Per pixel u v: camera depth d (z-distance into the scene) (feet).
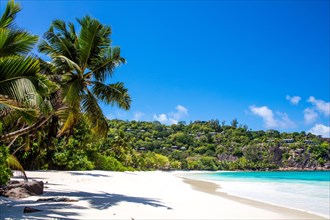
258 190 94.53
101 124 53.57
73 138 139.95
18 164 49.93
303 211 52.34
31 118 29.27
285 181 152.35
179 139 540.52
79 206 39.73
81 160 152.35
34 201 41.34
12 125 55.21
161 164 357.41
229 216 42.91
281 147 507.71
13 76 26.76
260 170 472.44
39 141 94.32
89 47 49.98
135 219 34.45
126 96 54.75
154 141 509.76
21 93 26.23
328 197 75.25
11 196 43.01
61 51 51.19
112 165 195.62
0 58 27.37
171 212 42.04
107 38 52.49
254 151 497.87
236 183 131.54
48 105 43.04
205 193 79.15
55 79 49.60
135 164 277.85
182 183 122.42
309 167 486.79
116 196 56.39
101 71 52.95
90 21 49.93
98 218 32.63
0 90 26.58
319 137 577.43
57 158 138.51
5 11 29.25
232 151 506.48
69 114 49.52
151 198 57.77
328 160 494.59
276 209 53.78
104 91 53.01
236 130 612.70
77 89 48.65
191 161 435.12
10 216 30.22
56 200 42.88
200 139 558.56
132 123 613.93
